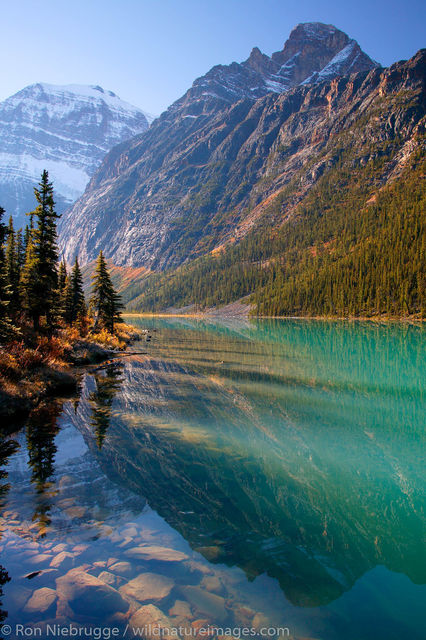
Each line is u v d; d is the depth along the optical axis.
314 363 28.42
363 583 4.77
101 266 45.53
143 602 4.20
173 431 11.45
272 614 4.10
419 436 11.68
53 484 7.54
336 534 5.96
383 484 8.06
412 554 5.41
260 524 6.21
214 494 7.29
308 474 8.53
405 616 4.14
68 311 42.16
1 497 6.91
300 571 4.95
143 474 8.18
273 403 15.80
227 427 12.12
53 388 17.19
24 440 10.41
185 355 33.38
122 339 46.94
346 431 12.14
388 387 19.84
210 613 4.07
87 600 4.19
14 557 5.01
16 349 18.12
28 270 25.53
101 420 12.60
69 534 5.66
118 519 6.18
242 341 48.75
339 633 3.88
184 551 5.33
